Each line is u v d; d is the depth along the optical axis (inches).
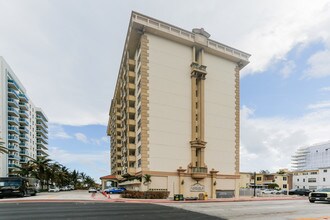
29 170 2529.5
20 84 3289.9
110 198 1176.2
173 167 1368.1
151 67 1416.1
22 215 530.6
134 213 566.6
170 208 695.1
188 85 1526.8
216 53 1665.8
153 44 1448.1
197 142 1455.5
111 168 3442.4
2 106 2699.3
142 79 1379.2
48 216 514.9
